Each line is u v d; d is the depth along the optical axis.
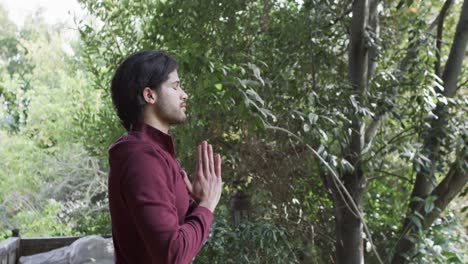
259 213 3.85
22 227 7.36
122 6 4.10
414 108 3.53
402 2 3.17
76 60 9.29
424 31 3.71
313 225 4.22
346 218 3.73
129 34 3.95
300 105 3.64
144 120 1.36
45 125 7.33
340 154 3.75
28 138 8.13
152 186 1.23
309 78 3.87
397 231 4.46
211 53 3.59
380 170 3.79
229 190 4.04
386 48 4.04
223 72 2.61
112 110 4.36
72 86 6.86
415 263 3.74
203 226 1.30
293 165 3.81
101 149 4.29
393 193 4.77
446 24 4.83
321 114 3.26
